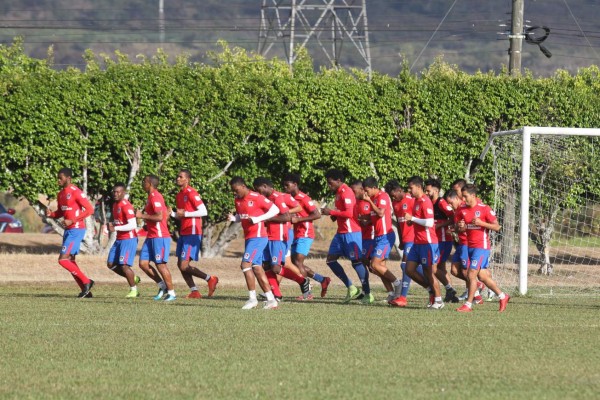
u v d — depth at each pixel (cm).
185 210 4462
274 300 3916
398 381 2248
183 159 6309
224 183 6425
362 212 4225
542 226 6350
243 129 6388
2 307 3906
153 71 6278
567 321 3531
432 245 3969
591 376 2331
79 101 6106
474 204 3841
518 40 7162
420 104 6669
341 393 2106
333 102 6475
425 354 2645
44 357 2566
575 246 6625
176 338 2933
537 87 6831
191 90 6303
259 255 3869
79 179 6191
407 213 4100
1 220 10181
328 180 4384
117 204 4403
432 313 3781
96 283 5594
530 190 6309
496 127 6831
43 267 6041
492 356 2619
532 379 2284
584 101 6912
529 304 4359
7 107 5988
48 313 3659
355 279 6112
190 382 2228
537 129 4966
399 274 6359
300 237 4500
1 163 6041
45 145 6072
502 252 5812
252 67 6800
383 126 6619
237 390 2138
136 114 6228
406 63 6744
